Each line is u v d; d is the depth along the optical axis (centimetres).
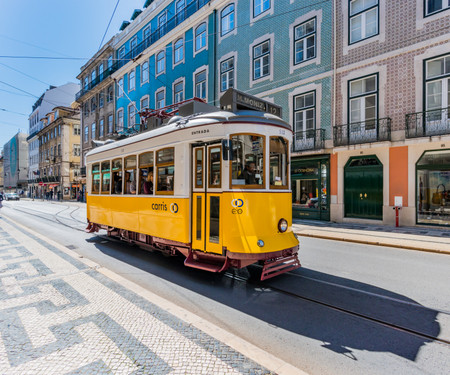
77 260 611
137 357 266
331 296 442
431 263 632
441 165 1045
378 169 1197
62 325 328
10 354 271
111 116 2984
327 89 1340
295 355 286
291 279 523
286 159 533
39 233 1028
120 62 2786
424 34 1071
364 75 1222
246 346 285
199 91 2000
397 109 1138
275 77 1540
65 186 4153
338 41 1307
